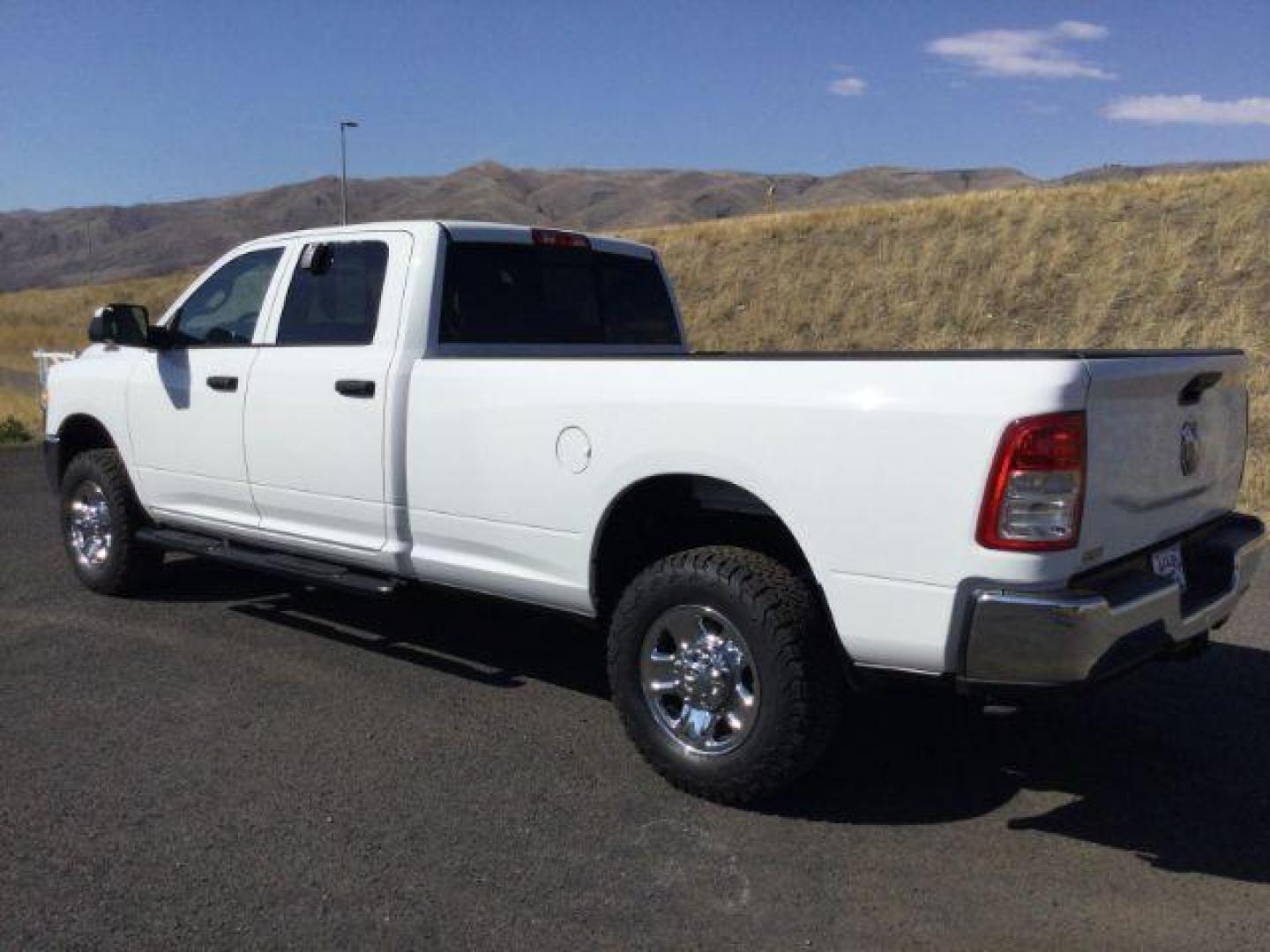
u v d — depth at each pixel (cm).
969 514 348
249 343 588
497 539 475
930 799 421
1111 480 362
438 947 321
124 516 662
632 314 632
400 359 509
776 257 2741
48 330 4644
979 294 2258
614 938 327
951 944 325
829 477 375
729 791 405
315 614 657
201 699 516
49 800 411
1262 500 972
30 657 575
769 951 321
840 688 401
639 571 462
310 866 365
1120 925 335
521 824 396
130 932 327
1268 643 598
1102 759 458
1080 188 2716
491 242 551
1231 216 2228
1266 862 374
